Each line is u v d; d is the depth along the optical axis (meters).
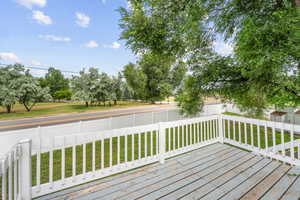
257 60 1.65
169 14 2.94
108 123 6.39
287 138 5.93
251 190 1.93
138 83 22.86
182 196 1.82
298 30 1.47
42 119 10.47
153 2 2.83
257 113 5.02
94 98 18.36
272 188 1.96
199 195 1.84
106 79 18.61
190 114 5.88
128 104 23.52
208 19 2.69
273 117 7.09
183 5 2.78
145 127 2.71
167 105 21.95
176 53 3.38
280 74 2.06
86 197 1.82
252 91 3.00
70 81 19.44
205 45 3.50
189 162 2.80
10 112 14.12
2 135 3.80
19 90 13.51
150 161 2.73
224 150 3.37
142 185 2.08
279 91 2.49
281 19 1.61
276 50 1.58
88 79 18.27
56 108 17.67
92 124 5.80
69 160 3.85
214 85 3.68
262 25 1.80
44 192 1.85
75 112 13.91
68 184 2.00
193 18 2.59
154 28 2.96
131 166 2.53
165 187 2.02
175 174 2.37
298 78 2.03
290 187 1.98
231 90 3.37
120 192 1.92
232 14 2.34
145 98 24.84
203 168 2.56
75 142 2.08
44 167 3.43
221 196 1.81
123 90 20.38
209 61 3.66
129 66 23.55
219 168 2.55
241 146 3.45
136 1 2.97
